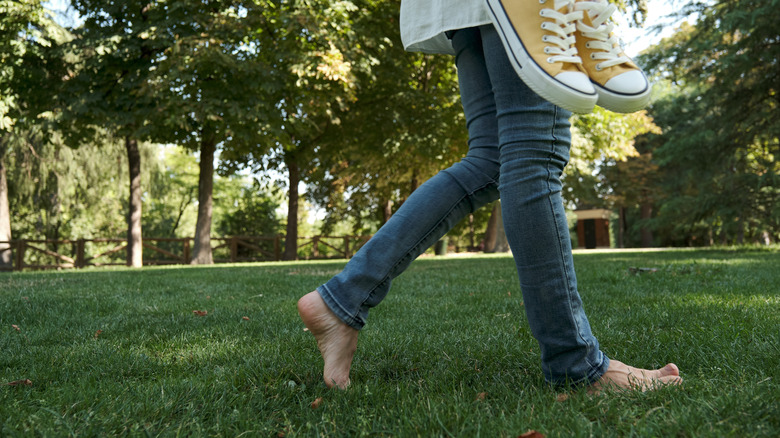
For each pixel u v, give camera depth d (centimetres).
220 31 1186
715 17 1303
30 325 289
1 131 1370
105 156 2056
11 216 2319
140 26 1273
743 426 113
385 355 204
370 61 1277
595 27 128
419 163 1700
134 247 1565
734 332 219
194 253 1596
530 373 169
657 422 117
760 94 1280
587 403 132
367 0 1356
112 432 123
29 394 153
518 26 124
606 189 3136
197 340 246
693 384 145
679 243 3094
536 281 136
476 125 153
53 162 1942
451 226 152
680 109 1653
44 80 1352
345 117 1614
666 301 337
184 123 1207
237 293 468
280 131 1265
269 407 144
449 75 1581
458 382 163
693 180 1487
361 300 149
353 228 2619
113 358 204
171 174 3111
